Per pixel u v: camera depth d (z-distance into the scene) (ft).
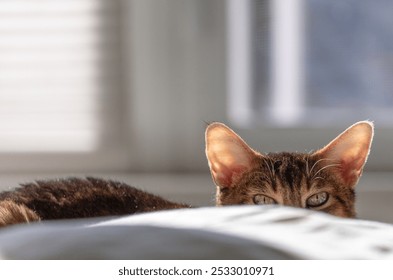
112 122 4.56
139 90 4.51
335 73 4.60
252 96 4.57
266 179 3.52
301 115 4.58
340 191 3.53
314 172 3.52
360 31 4.59
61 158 4.58
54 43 4.59
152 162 4.54
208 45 4.50
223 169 3.58
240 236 1.22
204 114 4.52
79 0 4.56
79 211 3.31
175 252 1.18
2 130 4.60
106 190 3.47
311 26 4.59
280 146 4.49
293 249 1.20
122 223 1.43
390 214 4.13
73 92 4.58
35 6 4.59
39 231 1.37
